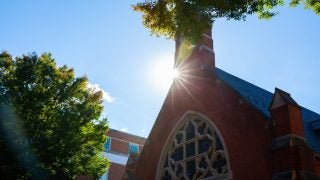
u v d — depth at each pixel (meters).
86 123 21.66
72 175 20.80
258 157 16.20
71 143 20.28
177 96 22.09
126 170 23.17
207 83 20.38
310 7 14.92
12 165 18.80
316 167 15.80
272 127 16.11
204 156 18.67
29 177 19.31
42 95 20.50
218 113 18.94
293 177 14.46
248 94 20.50
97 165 22.59
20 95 20.58
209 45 22.62
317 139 19.45
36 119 20.11
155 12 15.33
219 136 18.38
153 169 21.56
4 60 21.84
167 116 22.23
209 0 13.98
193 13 14.42
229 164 17.25
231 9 14.10
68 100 22.08
